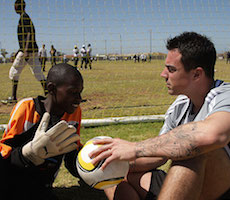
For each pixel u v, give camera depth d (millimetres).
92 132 3652
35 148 1513
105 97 6043
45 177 1804
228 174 1466
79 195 2219
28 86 8250
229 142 1503
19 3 4664
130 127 3859
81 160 1664
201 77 1565
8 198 1694
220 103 1452
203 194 1527
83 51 14250
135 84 8305
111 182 1622
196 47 1500
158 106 5062
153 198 1671
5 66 18984
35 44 4934
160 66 15867
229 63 15023
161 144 1425
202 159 1387
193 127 1390
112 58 9125
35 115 1689
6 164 1607
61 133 1570
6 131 1676
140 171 1815
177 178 1355
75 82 1645
